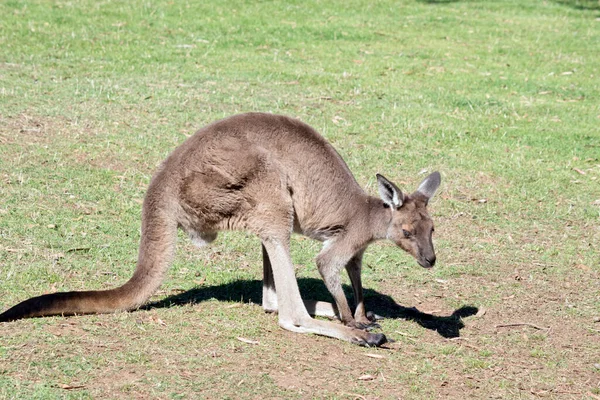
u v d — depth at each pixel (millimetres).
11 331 8453
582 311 10742
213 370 8180
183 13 25375
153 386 7711
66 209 12305
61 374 7742
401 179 14914
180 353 8453
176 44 22453
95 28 23031
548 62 23406
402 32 25656
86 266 10547
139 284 9195
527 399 8414
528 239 13062
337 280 9672
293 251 12047
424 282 11375
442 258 12164
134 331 8828
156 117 16641
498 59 23453
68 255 10828
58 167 13773
